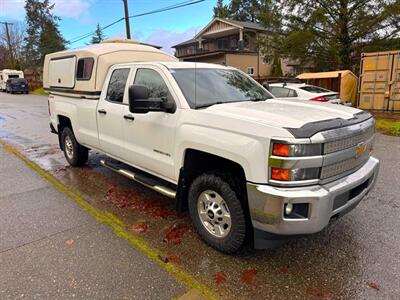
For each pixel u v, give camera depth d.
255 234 2.70
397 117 11.26
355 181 2.79
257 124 2.59
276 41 17.62
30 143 8.16
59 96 5.91
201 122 3.03
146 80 3.88
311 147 2.43
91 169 5.80
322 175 2.55
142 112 3.28
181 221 3.76
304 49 16.55
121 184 5.01
